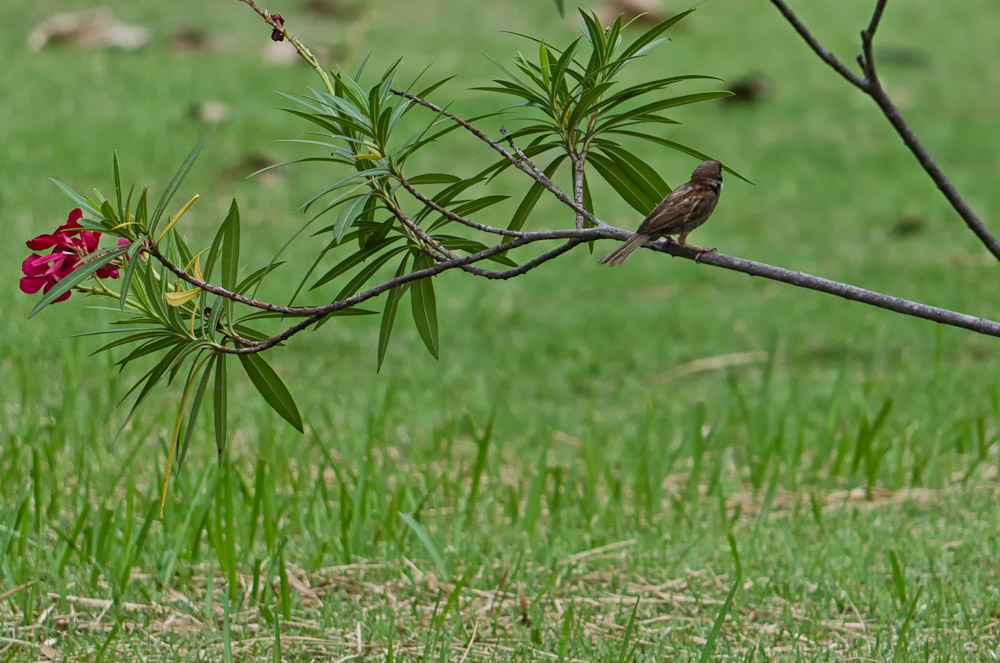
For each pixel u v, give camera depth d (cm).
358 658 731
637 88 628
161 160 2188
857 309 1773
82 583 818
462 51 2952
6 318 1509
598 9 3231
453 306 1759
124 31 2897
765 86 2794
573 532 985
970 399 1379
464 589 850
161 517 930
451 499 1072
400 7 3319
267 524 899
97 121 2320
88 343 1458
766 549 952
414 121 2473
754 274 603
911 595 852
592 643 769
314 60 632
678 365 1561
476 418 1311
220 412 630
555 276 1922
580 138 673
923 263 1975
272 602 818
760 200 2280
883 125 2688
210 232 1919
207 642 743
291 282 1748
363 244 660
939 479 1155
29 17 3091
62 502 981
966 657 742
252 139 2306
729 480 1158
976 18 3547
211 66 2727
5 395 1256
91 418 1181
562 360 1566
